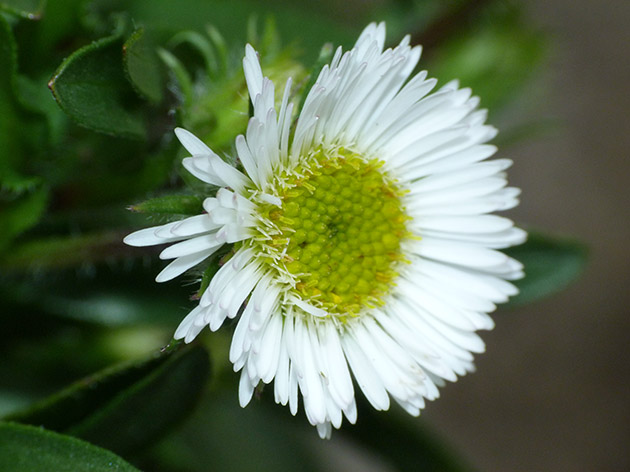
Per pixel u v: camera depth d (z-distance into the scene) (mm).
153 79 58
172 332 69
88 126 56
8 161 62
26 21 60
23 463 52
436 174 58
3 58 58
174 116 58
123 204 66
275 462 81
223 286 50
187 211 51
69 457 52
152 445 56
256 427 80
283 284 55
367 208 57
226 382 71
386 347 57
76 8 62
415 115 56
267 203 54
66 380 69
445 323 58
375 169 57
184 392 55
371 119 56
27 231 65
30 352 69
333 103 55
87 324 68
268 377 52
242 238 52
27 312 67
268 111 50
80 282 67
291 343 54
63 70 54
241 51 62
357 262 58
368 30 54
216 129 57
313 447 86
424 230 58
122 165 64
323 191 56
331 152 56
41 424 56
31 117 61
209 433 78
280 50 68
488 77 77
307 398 52
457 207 58
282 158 54
